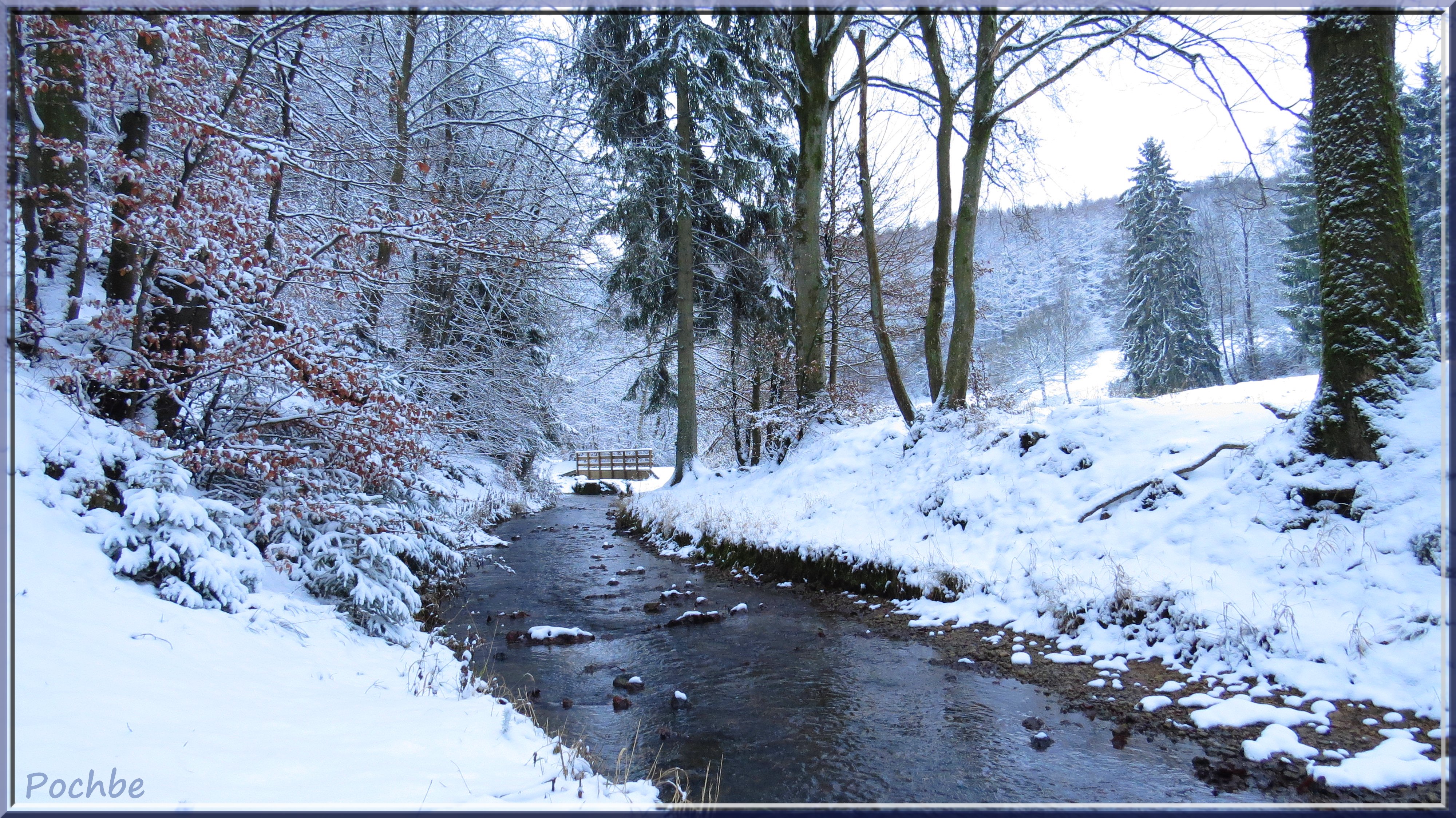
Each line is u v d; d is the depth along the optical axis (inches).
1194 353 1298.0
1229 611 229.5
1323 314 267.3
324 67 466.9
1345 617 211.6
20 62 219.9
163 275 270.1
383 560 257.0
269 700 160.4
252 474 258.1
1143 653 236.5
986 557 328.8
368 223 282.7
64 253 301.6
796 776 171.8
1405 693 182.4
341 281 328.8
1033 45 434.6
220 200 247.3
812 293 639.1
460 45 594.9
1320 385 269.4
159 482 217.5
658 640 293.6
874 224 807.7
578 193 595.8
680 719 210.8
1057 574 288.7
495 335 647.8
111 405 262.2
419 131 563.5
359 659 217.0
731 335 846.5
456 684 219.6
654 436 1310.3
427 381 535.5
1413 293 251.1
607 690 237.1
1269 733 176.6
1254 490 272.8
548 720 207.3
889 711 212.8
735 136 681.6
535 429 877.2
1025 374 1797.5
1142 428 355.9
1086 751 181.3
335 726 151.8
